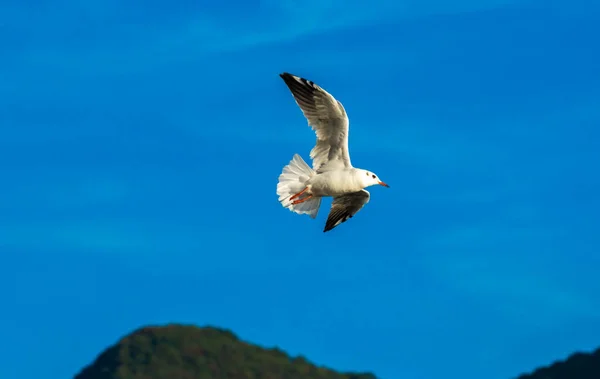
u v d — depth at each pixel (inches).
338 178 677.3
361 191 709.3
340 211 738.8
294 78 650.2
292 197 689.6
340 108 647.1
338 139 670.5
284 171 697.0
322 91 641.6
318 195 692.1
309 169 693.3
